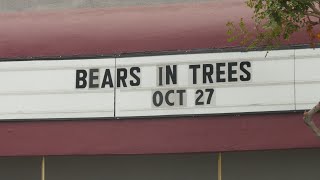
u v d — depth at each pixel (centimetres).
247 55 1331
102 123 1376
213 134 1330
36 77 1406
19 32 1428
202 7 1379
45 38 1417
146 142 1353
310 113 976
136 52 1379
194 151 1333
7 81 1413
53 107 1394
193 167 1376
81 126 1381
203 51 1352
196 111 1341
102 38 1398
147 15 1397
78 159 1420
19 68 1412
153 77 1366
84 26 1411
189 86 1350
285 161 1345
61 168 1423
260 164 1352
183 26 1373
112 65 1384
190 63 1355
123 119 1368
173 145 1343
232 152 1359
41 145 1388
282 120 1307
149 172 1391
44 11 1439
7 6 1455
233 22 1350
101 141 1370
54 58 1405
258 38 1119
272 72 1317
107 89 1380
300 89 1305
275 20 1018
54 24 1423
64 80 1397
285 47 1316
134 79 1373
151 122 1358
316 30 1311
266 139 1308
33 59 1409
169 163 1386
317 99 1295
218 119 1333
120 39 1391
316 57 1305
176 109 1350
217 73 1341
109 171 1406
